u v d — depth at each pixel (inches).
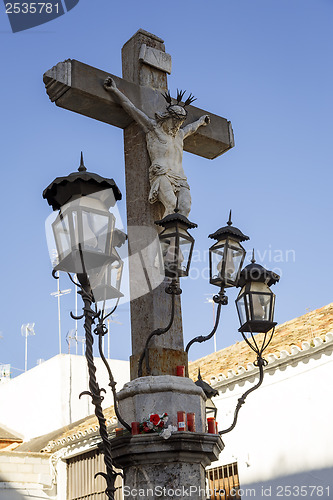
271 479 422.6
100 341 191.6
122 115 236.8
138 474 186.7
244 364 449.7
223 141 261.1
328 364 407.5
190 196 228.2
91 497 537.0
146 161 232.7
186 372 207.0
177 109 229.9
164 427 188.2
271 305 224.2
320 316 474.3
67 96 225.1
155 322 209.5
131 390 196.2
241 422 447.5
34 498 557.9
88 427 542.9
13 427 788.0
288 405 423.8
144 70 243.9
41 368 781.9
